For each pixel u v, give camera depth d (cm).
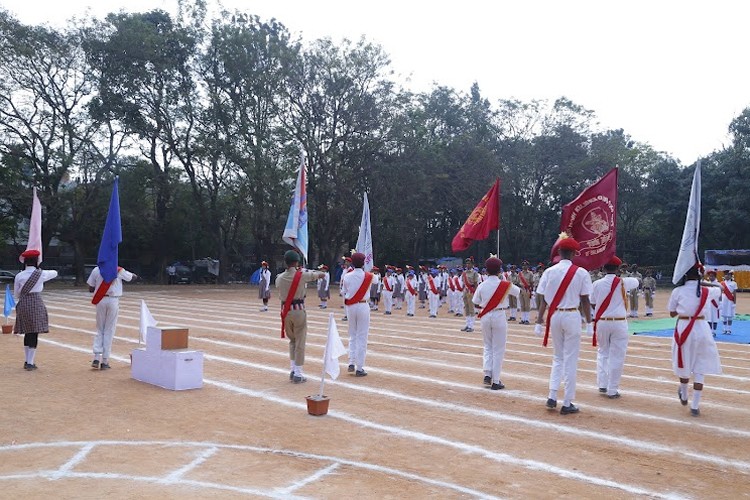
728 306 2041
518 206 5769
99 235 4603
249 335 1644
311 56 4353
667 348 1554
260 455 639
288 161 4356
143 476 569
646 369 1223
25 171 4222
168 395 907
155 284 5056
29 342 1095
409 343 1575
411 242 5578
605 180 1006
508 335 1825
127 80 4225
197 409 827
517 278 2270
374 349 1446
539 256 6181
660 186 5894
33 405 834
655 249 6319
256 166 4191
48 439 685
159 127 4394
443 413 827
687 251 858
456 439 709
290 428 741
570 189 5691
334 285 4631
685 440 719
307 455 641
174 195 4912
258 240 4766
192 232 5162
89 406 834
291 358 1023
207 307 2733
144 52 4147
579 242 1016
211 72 4481
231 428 738
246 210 4491
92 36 4109
